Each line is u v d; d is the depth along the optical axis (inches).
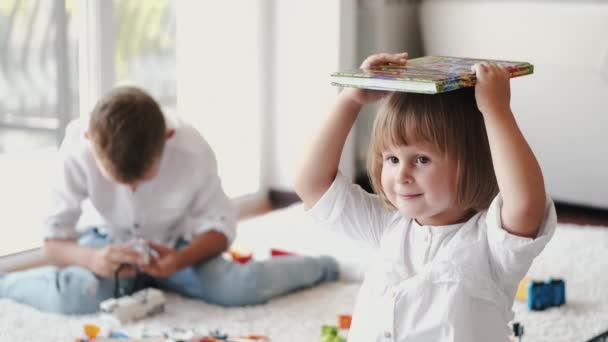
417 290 43.5
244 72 119.2
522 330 60.2
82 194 77.9
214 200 80.1
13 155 132.2
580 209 112.3
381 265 46.1
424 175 42.8
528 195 39.2
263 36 119.0
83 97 95.4
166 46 131.7
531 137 111.8
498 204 41.2
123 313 72.2
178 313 75.0
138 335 68.2
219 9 117.0
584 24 105.2
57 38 109.4
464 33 115.9
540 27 108.6
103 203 77.8
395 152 43.5
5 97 144.0
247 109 120.0
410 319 43.7
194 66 117.3
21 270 88.4
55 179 78.2
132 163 68.6
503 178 39.6
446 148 42.4
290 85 118.7
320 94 116.8
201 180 79.0
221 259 79.0
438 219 44.9
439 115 42.3
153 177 71.9
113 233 80.1
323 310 76.1
